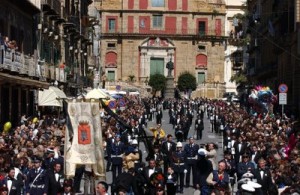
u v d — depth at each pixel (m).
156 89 147.75
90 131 26.95
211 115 83.00
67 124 27.11
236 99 122.00
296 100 71.50
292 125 47.91
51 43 74.06
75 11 92.56
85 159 26.95
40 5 67.31
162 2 158.25
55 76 71.44
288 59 77.69
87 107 26.92
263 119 57.97
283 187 25.33
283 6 80.12
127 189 24.55
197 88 155.25
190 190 34.84
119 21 157.62
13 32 57.38
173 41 158.12
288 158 30.75
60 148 34.00
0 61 46.28
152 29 158.12
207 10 158.38
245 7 170.88
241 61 155.50
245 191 21.55
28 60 57.66
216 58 158.50
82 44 101.19
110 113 38.88
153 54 157.62
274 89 91.50
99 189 20.45
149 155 34.34
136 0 157.62
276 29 88.56
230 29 177.38
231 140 40.38
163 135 44.03
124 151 35.66
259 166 26.30
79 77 91.88
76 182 31.23
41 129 41.88
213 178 25.02
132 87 150.50
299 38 64.00
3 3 53.03
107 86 148.12
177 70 158.12
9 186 24.86
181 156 34.12
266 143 35.88
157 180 24.23
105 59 157.38
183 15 158.50
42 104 62.00
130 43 157.38
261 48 110.12
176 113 77.38
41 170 25.94
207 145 30.14
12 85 54.28
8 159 26.00
